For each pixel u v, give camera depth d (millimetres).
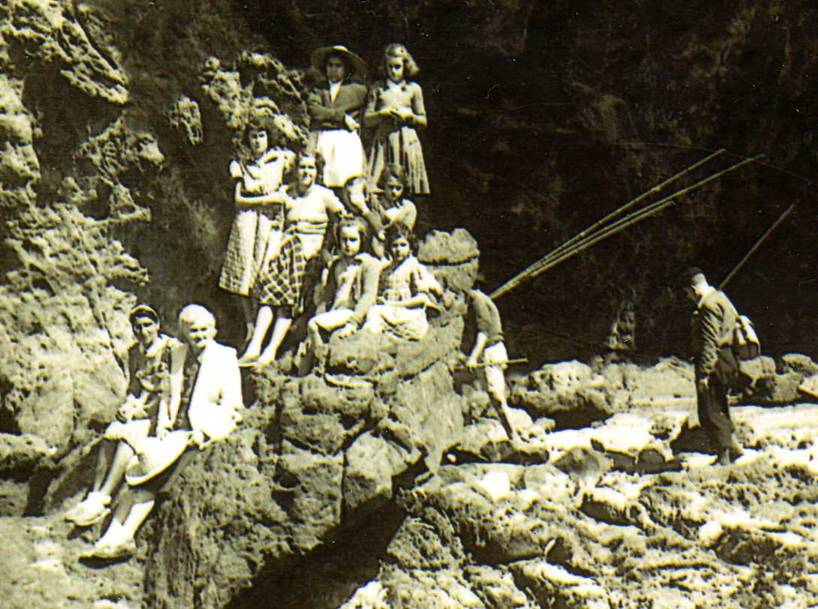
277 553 10109
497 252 14250
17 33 10898
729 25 14180
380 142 12570
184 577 10266
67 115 11430
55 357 11266
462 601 10234
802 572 10133
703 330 11625
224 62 12211
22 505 10906
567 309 14453
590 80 14141
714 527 10562
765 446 12047
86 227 11719
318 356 10727
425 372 11234
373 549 10672
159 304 12234
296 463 10188
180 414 11211
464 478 10930
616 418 13273
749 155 15023
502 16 13688
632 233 14680
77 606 10375
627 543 10445
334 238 12039
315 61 12578
